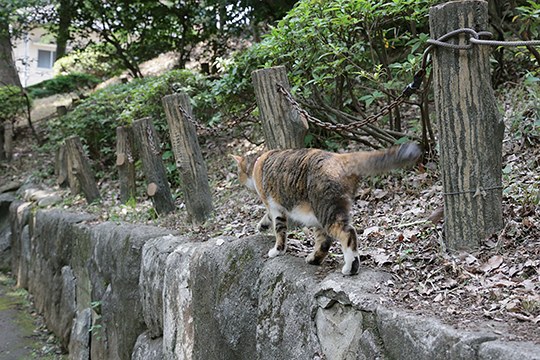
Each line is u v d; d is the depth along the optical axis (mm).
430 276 3008
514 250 3168
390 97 4984
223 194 6082
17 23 13562
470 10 3152
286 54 4996
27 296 8539
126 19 12172
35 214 8477
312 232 3969
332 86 5285
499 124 3273
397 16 5000
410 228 3852
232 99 6480
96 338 5961
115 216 6383
